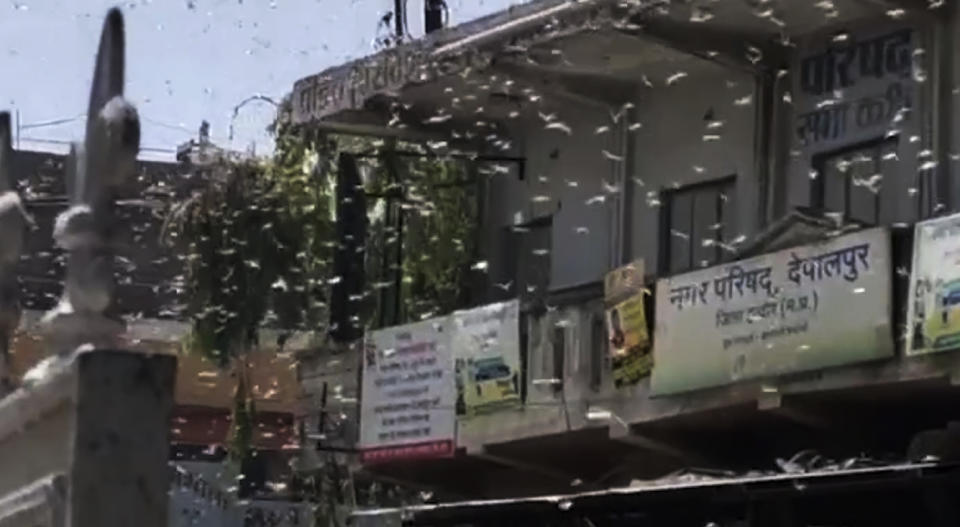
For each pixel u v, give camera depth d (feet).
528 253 73.31
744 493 45.16
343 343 74.08
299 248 76.43
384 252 75.72
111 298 20.44
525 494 68.64
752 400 52.80
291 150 77.05
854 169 57.82
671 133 65.82
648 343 57.57
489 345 64.85
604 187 68.59
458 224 75.51
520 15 64.34
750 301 53.11
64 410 19.72
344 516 75.46
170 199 80.28
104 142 20.07
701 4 57.67
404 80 69.31
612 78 67.05
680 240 65.05
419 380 68.39
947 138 54.29
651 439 58.03
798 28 59.31
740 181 62.39
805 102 59.98
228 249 76.69
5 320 27.40
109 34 20.10
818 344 50.39
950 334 46.16
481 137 74.79
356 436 72.13
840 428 51.88
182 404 91.25
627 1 58.70
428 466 70.95
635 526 50.67
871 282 48.73
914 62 55.52
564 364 61.57
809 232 51.49
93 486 18.40
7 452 23.38
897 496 43.42
